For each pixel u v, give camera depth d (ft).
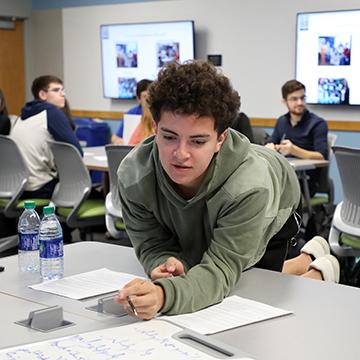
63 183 13.50
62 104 15.96
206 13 22.20
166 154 4.76
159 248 5.97
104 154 16.34
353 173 10.13
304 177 14.66
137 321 4.68
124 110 24.91
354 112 19.53
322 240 7.86
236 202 5.17
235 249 5.25
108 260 6.46
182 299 4.83
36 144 14.23
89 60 25.72
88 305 5.11
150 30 23.48
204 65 4.77
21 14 27.22
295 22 20.20
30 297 5.33
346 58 19.24
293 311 4.90
